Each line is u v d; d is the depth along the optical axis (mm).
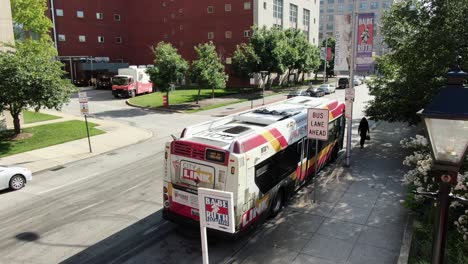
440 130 3449
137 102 39500
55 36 58562
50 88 21016
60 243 9719
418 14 17391
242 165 8781
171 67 34719
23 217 11461
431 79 16891
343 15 15523
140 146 21188
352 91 15328
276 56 48500
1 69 19859
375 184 13789
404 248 8766
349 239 9648
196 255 9086
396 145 19812
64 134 23797
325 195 12797
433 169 3643
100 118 30578
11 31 25078
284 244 9492
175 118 30547
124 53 66688
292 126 11820
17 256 9102
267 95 47469
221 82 37875
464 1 15789
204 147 9078
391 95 18750
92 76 58781
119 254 9141
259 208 9906
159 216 11320
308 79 76688
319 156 14711
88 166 17219
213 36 58062
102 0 62938
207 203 5254
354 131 23734
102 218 11234
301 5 67438
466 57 15336
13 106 22219
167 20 62281
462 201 3598
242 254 9078
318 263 8547
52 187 14344
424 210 10336
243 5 54875
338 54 15859
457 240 8664
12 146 20797
